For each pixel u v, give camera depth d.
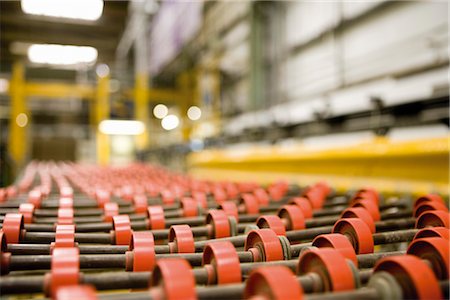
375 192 2.20
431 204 1.66
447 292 0.91
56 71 12.52
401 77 5.70
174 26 11.75
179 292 0.80
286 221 1.66
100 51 18.56
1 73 12.99
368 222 1.50
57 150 14.24
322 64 7.76
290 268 1.10
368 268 1.20
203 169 8.66
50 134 14.55
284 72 9.13
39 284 0.94
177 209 2.20
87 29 15.91
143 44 15.25
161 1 13.62
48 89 11.90
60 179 4.35
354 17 6.74
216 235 1.53
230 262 1.01
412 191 2.97
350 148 3.93
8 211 1.97
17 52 17.39
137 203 2.12
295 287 0.78
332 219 1.77
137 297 0.83
